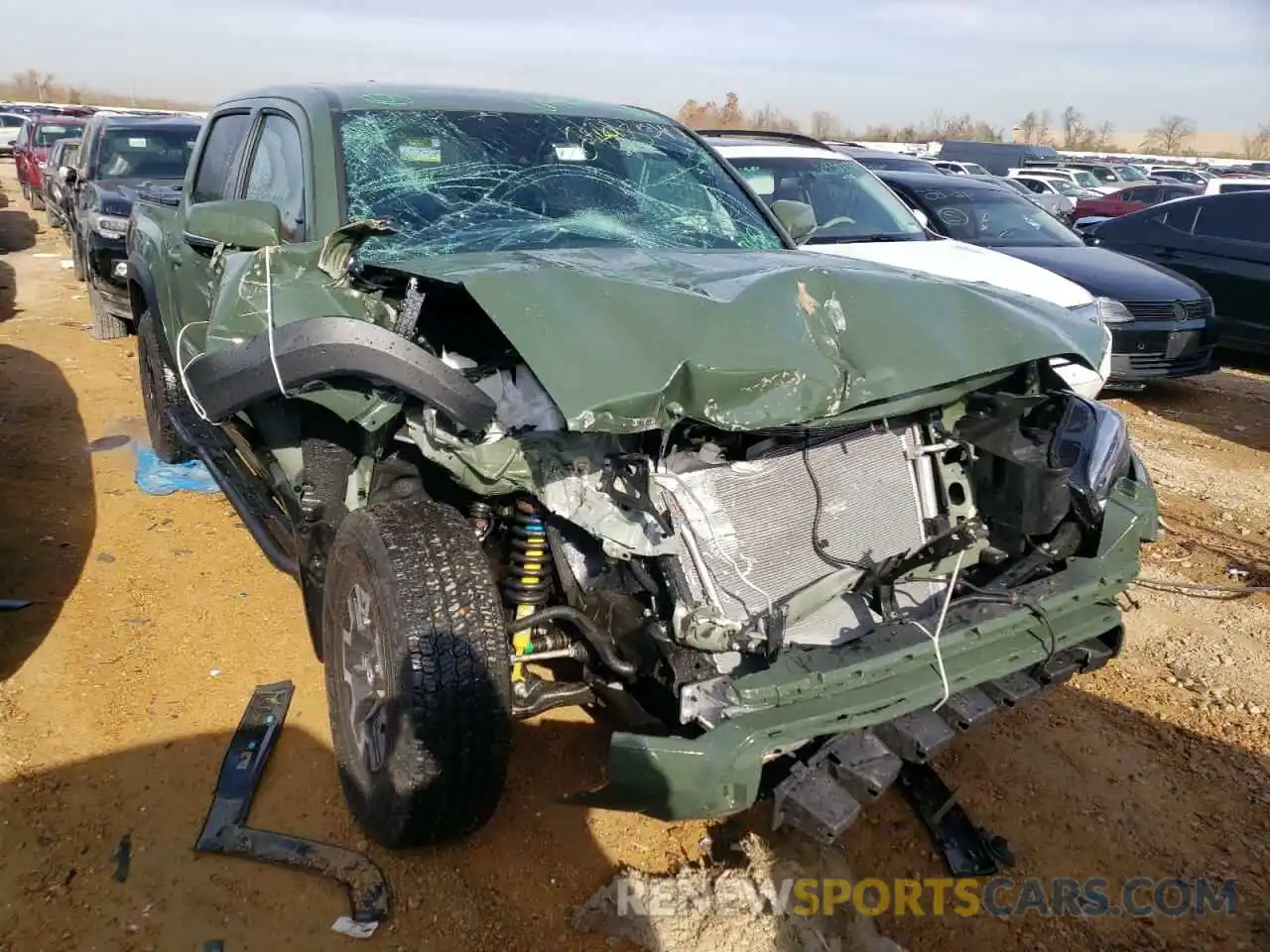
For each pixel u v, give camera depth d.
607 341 2.36
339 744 3.01
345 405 2.63
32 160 18.55
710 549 2.69
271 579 4.55
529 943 2.67
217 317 2.89
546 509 2.80
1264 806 3.39
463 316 2.91
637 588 2.72
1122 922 2.87
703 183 4.21
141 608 4.23
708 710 2.38
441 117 3.90
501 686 2.63
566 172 3.88
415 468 3.10
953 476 3.17
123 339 8.94
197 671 3.79
